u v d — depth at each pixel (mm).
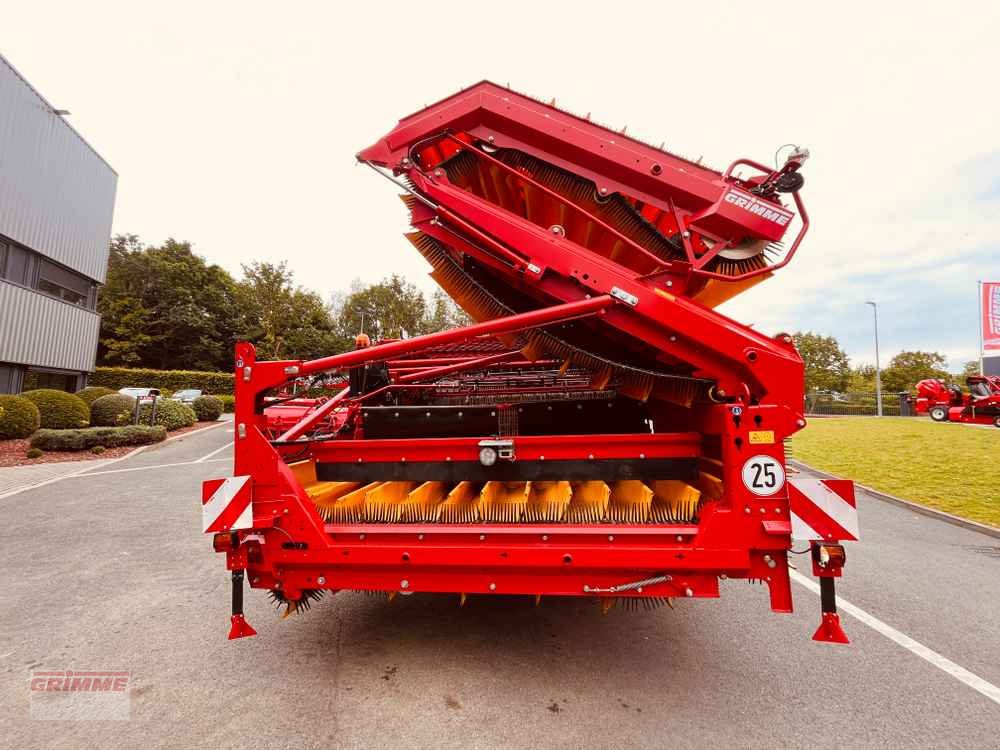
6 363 14602
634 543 2184
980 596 3639
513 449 2369
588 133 2449
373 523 2516
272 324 37031
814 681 2432
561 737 1969
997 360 31469
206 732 2004
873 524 5840
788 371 2148
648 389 2523
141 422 14586
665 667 2535
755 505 2102
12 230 14555
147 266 36625
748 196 2246
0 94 14031
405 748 1902
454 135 2625
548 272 2424
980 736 2021
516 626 2973
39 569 4004
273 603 3309
